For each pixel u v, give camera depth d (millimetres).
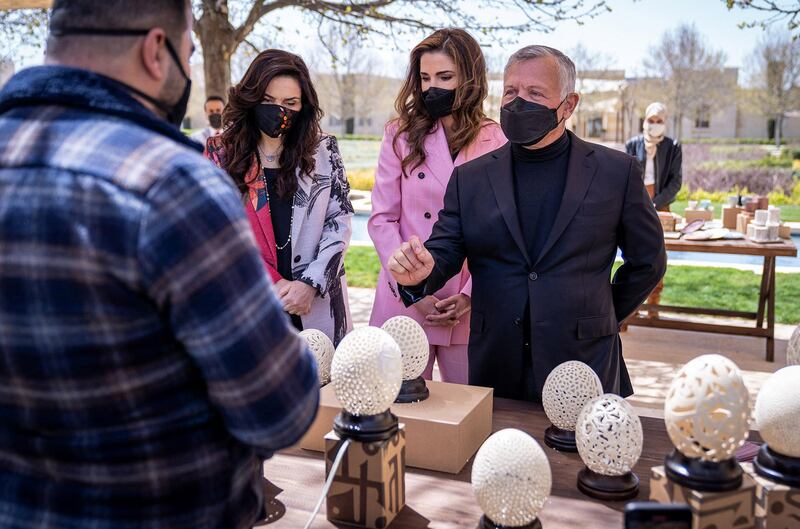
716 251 5359
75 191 839
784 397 1255
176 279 842
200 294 853
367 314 6953
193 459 926
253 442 934
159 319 874
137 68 950
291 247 2645
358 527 1341
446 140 2646
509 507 1190
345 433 1325
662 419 1823
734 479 1194
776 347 5770
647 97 34531
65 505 907
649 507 1077
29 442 911
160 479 909
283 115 2488
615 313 2266
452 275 2221
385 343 1347
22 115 918
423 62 2535
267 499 1438
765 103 32688
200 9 8477
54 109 916
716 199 16750
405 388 1670
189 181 871
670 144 6203
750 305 7129
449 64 2496
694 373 1202
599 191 2086
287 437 944
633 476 1449
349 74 36156
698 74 33969
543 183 2154
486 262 2201
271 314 918
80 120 898
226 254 875
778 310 6945
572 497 1414
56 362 855
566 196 2074
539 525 1243
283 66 2510
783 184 17766
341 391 1330
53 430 895
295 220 2635
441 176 2584
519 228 2109
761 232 5355
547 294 2072
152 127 923
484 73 2578
